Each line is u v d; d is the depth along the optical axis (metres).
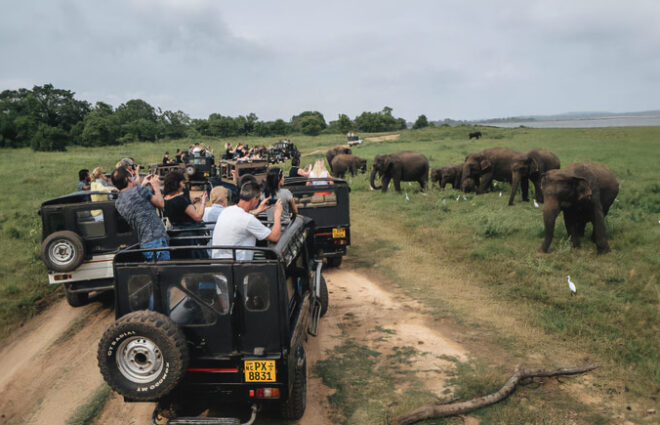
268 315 3.87
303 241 5.62
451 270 9.28
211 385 3.93
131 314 3.59
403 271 9.44
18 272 9.60
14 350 6.59
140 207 5.06
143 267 3.93
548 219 9.33
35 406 5.09
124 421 4.67
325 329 6.72
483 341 6.14
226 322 3.91
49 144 62.88
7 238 12.05
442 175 20.27
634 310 6.58
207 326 3.92
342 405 4.71
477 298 7.73
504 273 8.73
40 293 8.65
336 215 9.65
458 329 6.56
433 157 33.12
